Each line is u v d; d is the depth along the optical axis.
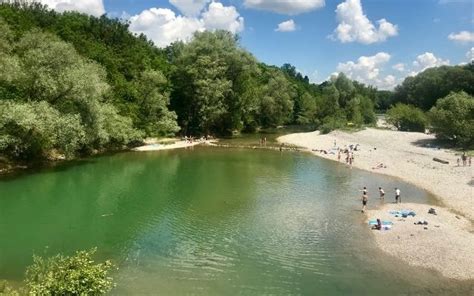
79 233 31.86
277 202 41.25
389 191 45.94
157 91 85.81
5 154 51.09
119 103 76.38
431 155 67.12
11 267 25.53
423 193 44.84
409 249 28.19
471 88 131.62
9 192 42.53
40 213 36.47
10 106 46.84
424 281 23.73
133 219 35.44
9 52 54.00
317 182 50.50
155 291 22.80
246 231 32.78
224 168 58.97
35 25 85.12
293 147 81.44
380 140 86.50
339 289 23.16
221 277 24.75
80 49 82.06
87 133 58.09
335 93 126.31
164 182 49.31
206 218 35.97
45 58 54.16
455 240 29.34
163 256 27.77
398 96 173.88
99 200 40.97
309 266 26.25
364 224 34.19
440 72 150.88
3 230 32.12
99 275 15.49
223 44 96.94
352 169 59.00
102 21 109.06
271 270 25.72
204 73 91.19
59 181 47.91
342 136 94.94
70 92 55.41
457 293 22.25
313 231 32.72
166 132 87.19
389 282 23.78
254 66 99.12
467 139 73.94
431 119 82.50
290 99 125.94
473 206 38.78
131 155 68.50
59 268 15.51
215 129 100.38
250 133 109.12
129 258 27.36
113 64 83.75
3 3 91.19
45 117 49.62
